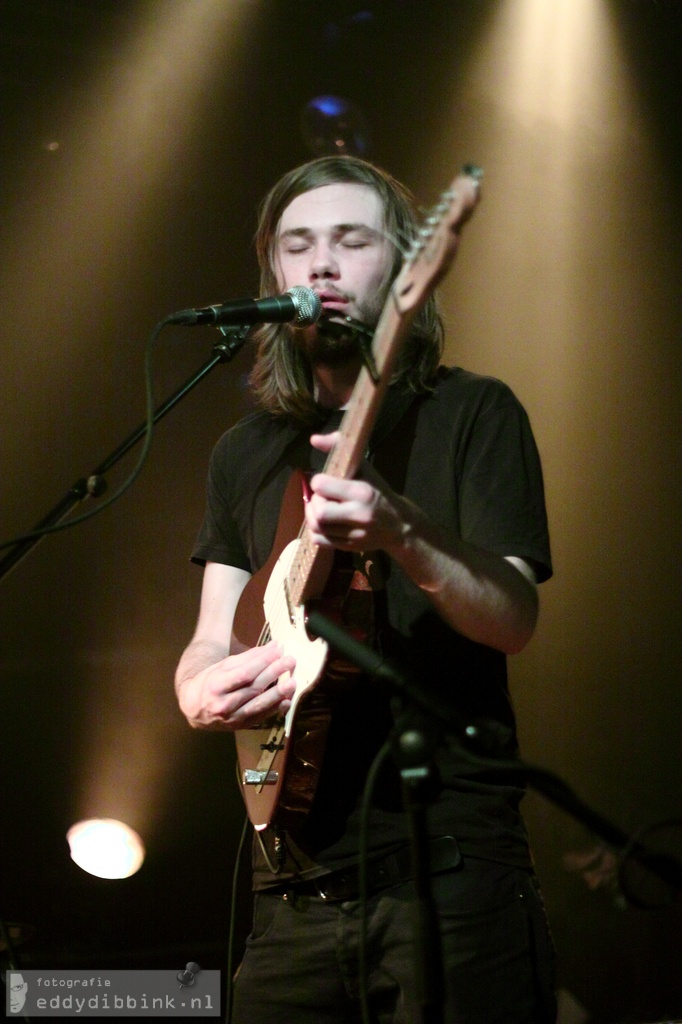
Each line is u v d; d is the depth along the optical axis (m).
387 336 1.21
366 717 1.62
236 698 1.60
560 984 3.69
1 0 4.24
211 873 3.69
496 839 1.55
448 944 1.50
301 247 1.83
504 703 1.66
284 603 1.69
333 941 1.62
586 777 4.78
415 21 4.62
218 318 1.68
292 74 4.70
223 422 4.62
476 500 1.62
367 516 1.28
